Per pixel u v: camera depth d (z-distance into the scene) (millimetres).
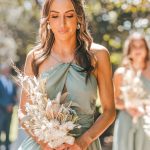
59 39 5168
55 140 5012
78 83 5090
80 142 5043
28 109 5062
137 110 7371
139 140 7555
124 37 12094
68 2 5074
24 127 5160
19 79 5188
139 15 11688
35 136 5102
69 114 5035
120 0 9992
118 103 7699
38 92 5043
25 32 19391
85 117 5145
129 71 7637
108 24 12195
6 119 14195
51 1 5094
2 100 14047
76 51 5180
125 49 7824
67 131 5020
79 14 5125
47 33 5211
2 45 20141
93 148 5254
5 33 20578
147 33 11328
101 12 12000
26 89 5098
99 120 5172
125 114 7672
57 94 5043
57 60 5188
